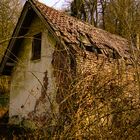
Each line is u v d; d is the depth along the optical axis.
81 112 4.50
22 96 14.16
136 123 4.66
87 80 4.76
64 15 14.44
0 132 11.38
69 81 5.03
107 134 4.55
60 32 11.73
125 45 15.11
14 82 14.77
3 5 5.55
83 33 12.88
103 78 4.87
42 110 12.21
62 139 4.29
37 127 4.65
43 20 12.33
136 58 5.31
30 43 14.09
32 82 13.61
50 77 12.41
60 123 4.42
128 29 5.29
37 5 13.11
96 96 4.67
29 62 13.97
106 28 21.17
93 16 23.42
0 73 15.01
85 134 4.44
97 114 4.61
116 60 5.89
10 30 13.87
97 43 12.59
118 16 5.39
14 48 14.41
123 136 4.60
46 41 12.95
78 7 14.70
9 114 14.79
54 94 5.23
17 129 11.54
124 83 5.10
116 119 4.76
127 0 5.44
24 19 13.54
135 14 5.97
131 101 4.84
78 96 4.57
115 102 4.76
